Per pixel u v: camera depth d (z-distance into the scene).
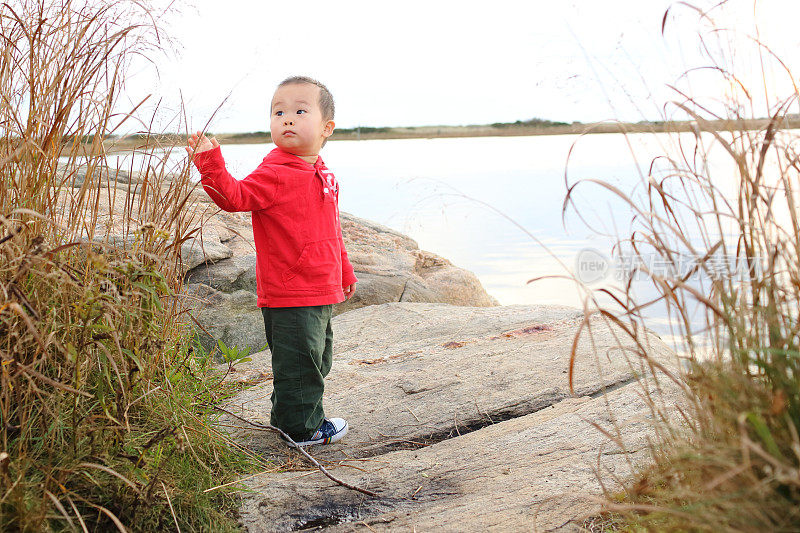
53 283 1.96
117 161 2.43
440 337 3.95
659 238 1.70
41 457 1.87
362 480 2.42
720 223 1.61
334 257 2.74
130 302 2.12
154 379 2.41
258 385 3.26
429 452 2.63
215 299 3.91
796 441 1.37
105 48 2.15
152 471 2.01
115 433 1.98
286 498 2.28
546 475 2.34
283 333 2.65
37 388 1.88
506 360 3.49
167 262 2.51
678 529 1.61
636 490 1.74
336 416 3.00
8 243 1.90
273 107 2.75
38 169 2.07
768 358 1.53
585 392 3.10
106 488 1.88
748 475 1.39
